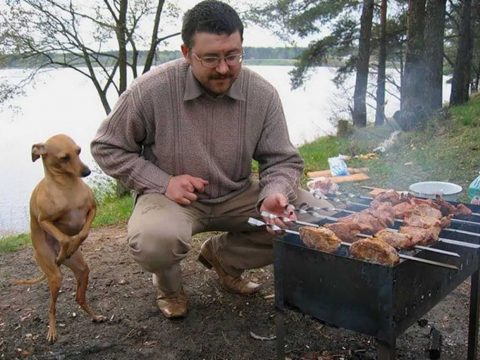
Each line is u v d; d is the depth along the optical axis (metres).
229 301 2.95
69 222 2.43
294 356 2.40
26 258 3.92
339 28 16.36
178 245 2.41
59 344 2.56
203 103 2.47
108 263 3.61
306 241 1.79
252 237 2.80
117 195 7.62
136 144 2.62
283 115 2.71
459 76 13.13
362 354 2.39
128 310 2.88
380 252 1.59
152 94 2.45
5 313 2.90
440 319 2.71
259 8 8.60
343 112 16.94
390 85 20.77
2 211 8.57
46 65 8.73
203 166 2.54
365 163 7.06
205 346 2.52
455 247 1.93
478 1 16.06
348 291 1.71
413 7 10.40
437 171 6.14
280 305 1.97
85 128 16.06
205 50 2.17
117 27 8.41
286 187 2.54
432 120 9.20
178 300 2.77
